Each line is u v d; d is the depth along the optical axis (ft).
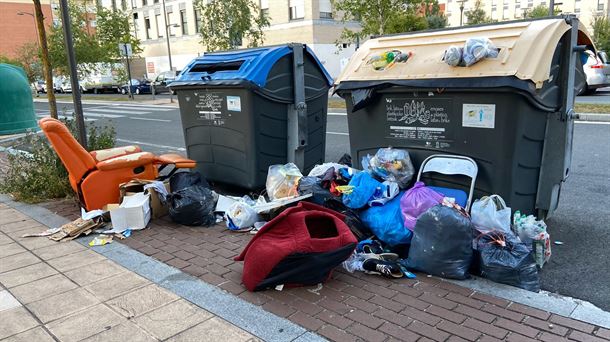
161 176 19.61
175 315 10.44
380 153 14.80
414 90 13.87
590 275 12.08
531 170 13.47
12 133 39.58
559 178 13.92
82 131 20.01
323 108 21.03
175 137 40.86
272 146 19.01
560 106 13.42
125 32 107.76
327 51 99.76
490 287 11.23
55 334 9.87
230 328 9.86
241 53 19.27
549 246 12.54
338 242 11.21
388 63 14.69
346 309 10.46
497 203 12.31
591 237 14.47
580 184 19.98
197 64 20.49
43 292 11.69
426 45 14.44
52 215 17.76
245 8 68.59
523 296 10.73
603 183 19.98
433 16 91.81
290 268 11.18
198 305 10.84
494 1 232.12
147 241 14.89
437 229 11.66
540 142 13.42
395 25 59.26
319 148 21.27
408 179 14.44
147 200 16.38
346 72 15.76
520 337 9.20
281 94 18.58
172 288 11.69
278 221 11.69
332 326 9.80
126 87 120.37
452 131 13.57
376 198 13.88
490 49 12.55
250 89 17.53
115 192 17.08
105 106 80.33
